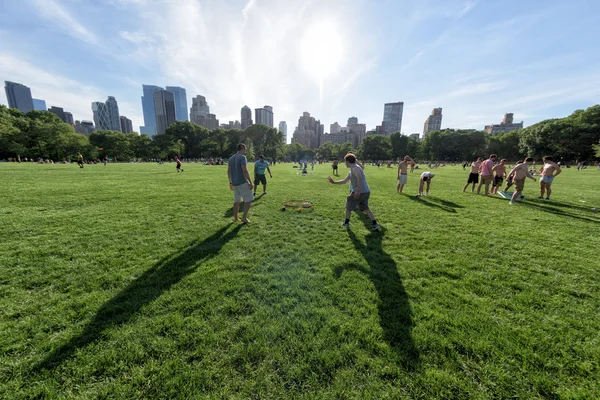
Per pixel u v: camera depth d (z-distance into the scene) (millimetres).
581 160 54188
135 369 1927
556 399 1728
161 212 6777
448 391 1773
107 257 3857
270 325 2396
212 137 86812
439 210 7484
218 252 4137
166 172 22438
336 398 1729
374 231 5410
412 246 4547
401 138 86500
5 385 1758
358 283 3189
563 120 56375
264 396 1739
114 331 2279
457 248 4457
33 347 2092
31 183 12188
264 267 3625
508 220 6348
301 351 2109
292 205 7773
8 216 6059
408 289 3072
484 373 1922
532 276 3439
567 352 2119
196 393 1745
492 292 3027
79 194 9281
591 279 3375
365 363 2000
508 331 2350
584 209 7703
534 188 13172
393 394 1752
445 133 84562
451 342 2215
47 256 3855
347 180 5551
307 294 2938
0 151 47312
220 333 2295
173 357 2033
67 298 2803
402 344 2182
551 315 2617
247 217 6438
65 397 1699
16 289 2951
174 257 3906
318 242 4711
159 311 2580
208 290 2979
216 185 12711
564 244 4672
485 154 79812
